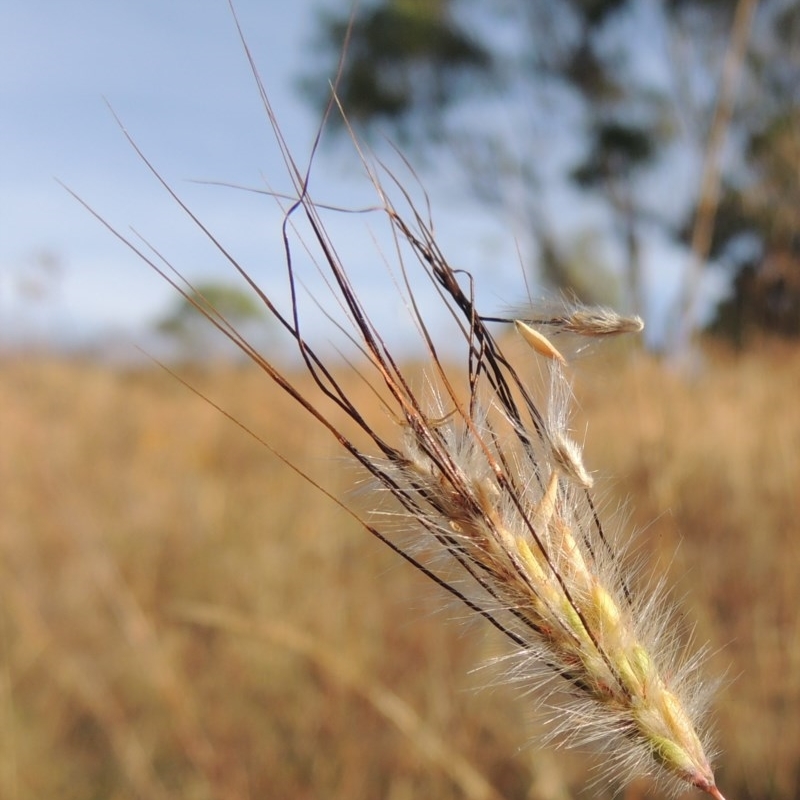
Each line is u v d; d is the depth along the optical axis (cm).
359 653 28
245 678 30
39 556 40
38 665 32
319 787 25
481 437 11
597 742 12
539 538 11
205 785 26
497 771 24
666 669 12
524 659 11
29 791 27
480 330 11
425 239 11
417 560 11
